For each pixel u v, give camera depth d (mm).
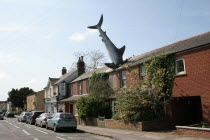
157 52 19844
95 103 22562
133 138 12516
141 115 16250
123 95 17375
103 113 22750
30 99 61781
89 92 26969
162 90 16344
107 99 23516
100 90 23828
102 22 25391
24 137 14164
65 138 13508
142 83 16906
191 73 14656
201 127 12992
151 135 13188
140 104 16125
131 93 16641
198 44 14500
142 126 15203
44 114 22312
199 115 17016
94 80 26859
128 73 21266
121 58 24219
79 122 24984
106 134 14531
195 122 16750
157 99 15984
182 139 11289
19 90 75875
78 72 38719
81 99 23609
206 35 16141
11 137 14250
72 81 35688
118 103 18344
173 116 16016
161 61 16750
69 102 31906
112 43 24438
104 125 19844
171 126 15914
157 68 16922
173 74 15930
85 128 19375
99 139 12984
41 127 21641
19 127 22062
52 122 18234
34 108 55125
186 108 16625
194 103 17047
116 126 18047
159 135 13047
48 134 15766
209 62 13523
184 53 15305
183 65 15492
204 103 13625
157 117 16562
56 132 17125
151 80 16719
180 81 15391
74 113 29984
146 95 16109
